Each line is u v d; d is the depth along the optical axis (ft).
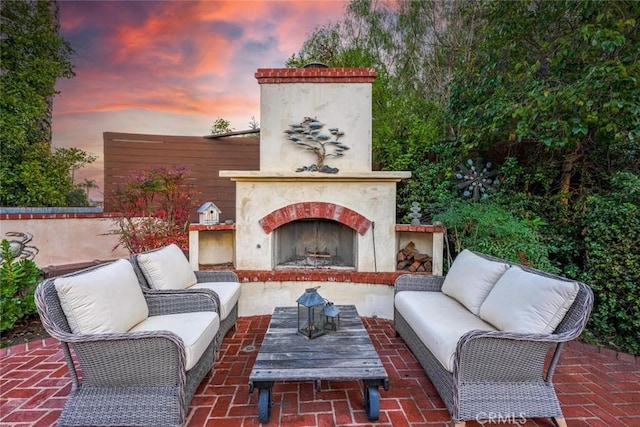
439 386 7.96
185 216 20.72
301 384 9.06
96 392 7.17
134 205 19.90
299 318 9.24
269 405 7.51
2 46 18.44
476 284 9.77
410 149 17.97
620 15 11.60
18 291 12.96
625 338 11.35
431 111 20.67
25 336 12.16
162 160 22.24
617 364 10.24
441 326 8.51
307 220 16.65
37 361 10.35
